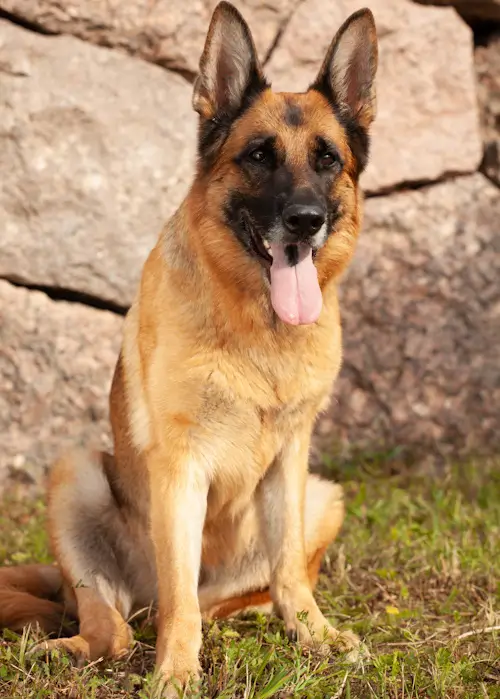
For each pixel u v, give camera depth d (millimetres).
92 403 7699
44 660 4418
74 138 7629
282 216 4641
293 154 4805
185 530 4625
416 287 8375
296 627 4793
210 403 4672
